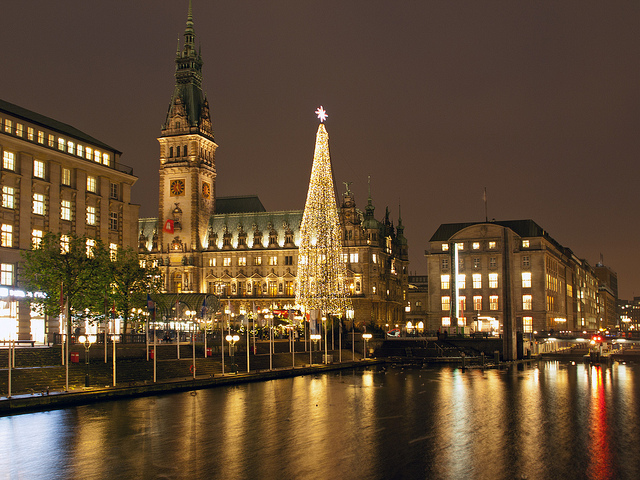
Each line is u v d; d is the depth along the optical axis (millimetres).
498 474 40938
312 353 127188
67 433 51312
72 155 111688
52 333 96250
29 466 41969
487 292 185000
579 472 41594
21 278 96750
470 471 41562
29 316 97562
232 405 66938
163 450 46375
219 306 136000
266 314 163625
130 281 98188
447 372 112562
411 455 45656
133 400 68812
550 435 53281
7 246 99188
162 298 105750
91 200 116125
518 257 184250
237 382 88500
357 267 199250
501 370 117250
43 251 89938
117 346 86500
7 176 100000
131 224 125312
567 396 77875
